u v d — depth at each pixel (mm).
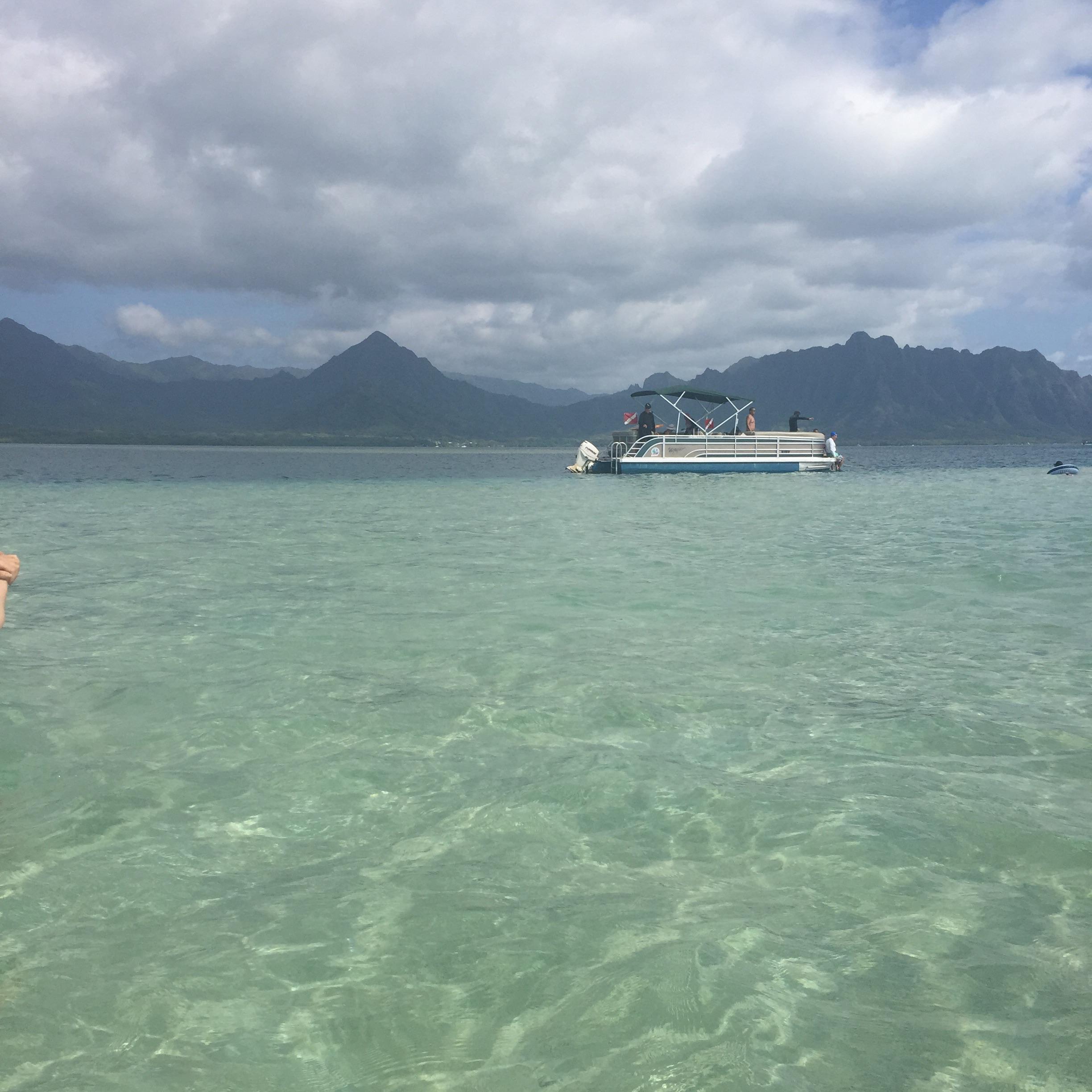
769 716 5027
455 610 8250
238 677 5871
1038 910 2881
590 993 2432
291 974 2525
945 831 3496
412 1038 2240
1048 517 18641
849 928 2771
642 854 3324
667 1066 2129
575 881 3105
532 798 3875
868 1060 2137
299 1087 2064
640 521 18359
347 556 12383
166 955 2623
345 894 3006
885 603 8578
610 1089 2049
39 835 3494
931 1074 2082
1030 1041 2199
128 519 19109
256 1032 2268
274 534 15570
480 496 28719
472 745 4570
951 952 2621
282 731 4781
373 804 3811
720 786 3998
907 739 4637
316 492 31094
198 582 10008
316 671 6035
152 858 3283
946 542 13742
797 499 25828
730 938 2713
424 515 20359
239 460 88250
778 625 7555
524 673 5984
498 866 3227
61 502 24859
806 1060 2139
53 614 8055
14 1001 2393
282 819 3650
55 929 2773
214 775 4145
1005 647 6711
